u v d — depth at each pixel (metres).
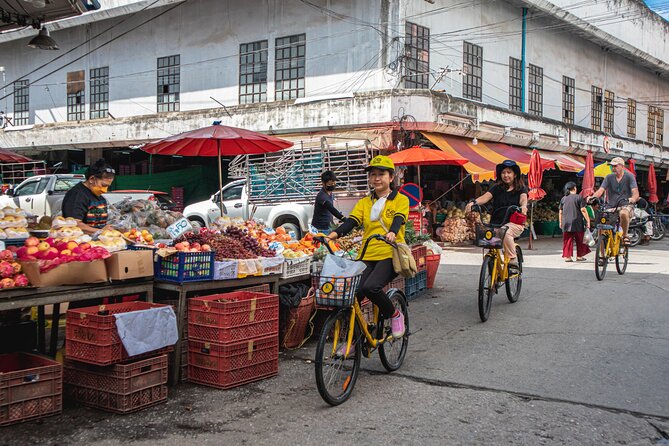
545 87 25.02
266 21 20.73
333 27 19.30
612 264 12.91
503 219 7.77
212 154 9.41
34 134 25.06
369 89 18.59
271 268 6.17
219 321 5.06
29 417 4.31
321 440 4.05
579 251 13.59
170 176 22.83
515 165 7.67
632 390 5.05
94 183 6.36
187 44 22.66
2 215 5.51
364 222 5.32
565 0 24.12
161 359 4.73
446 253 15.85
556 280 10.70
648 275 11.22
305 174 14.68
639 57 30.86
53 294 4.52
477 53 21.31
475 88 21.23
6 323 5.64
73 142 24.00
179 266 5.20
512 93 23.05
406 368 5.69
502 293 9.45
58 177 18.59
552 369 5.61
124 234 5.86
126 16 24.11
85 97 25.52
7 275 4.29
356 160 14.11
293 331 6.45
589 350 6.22
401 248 5.00
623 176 10.95
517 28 23.11
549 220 22.38
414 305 8.65
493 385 5.19
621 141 28.61
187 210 16.78
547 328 7.14
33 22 8.89
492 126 19.69
